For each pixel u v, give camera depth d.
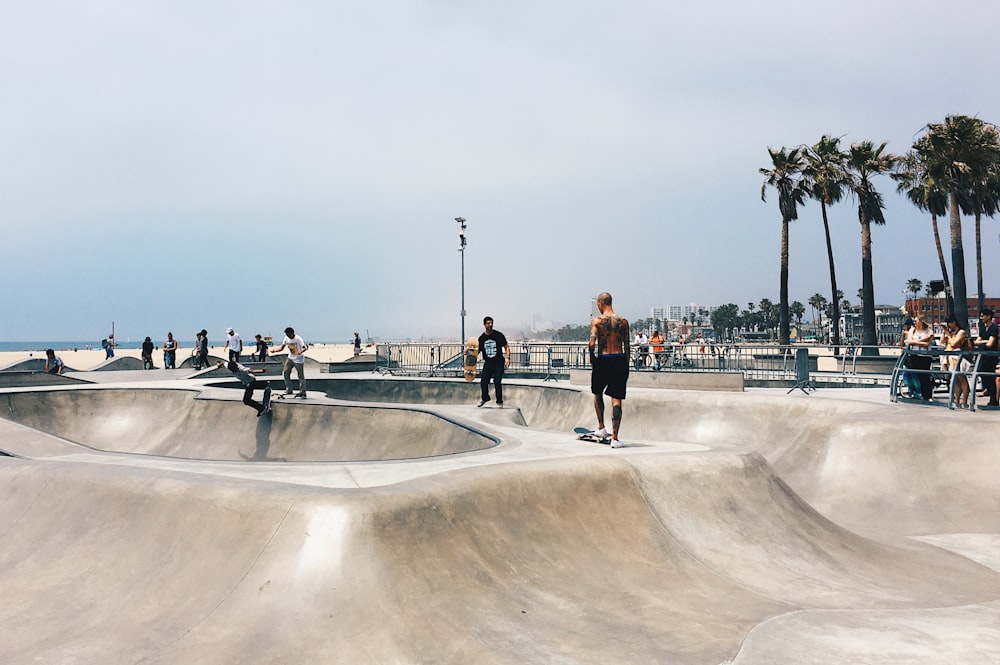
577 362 22.52
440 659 4.04
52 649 4.33
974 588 5.74
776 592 5.43
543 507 6.05
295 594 4.52
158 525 5.60
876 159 31.56
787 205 33.69
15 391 15.82
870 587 5.66
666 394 15.09
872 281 31.70
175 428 15.70
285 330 15.38
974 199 36.22
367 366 28.80
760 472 7.45
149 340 30.80
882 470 9.41
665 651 4.20
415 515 5.21
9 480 7.00
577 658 4.10
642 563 5.77
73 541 5.86
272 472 6.66
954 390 11.25
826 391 16.64
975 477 8.77
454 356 26.09
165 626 4.45
